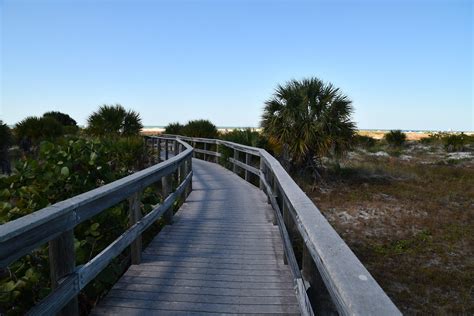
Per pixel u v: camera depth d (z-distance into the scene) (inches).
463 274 217.9
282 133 463.5
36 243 64.3
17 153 601.0
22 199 140.3
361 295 36.4
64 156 166.4
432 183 506.3
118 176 216.5
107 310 103.0
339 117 461.7
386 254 250.4
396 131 1085.8
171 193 196.5
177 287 118.4
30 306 110.0
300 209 73.1
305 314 77.7
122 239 113.3
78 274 81.4
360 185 471.5
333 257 47.0
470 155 861.8
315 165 488.4
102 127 618.2
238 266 136.7
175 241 166.6
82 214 83.7
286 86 483.2
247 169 340.2
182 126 820.6
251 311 103.7
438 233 293.1
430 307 182.5
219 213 222.5
